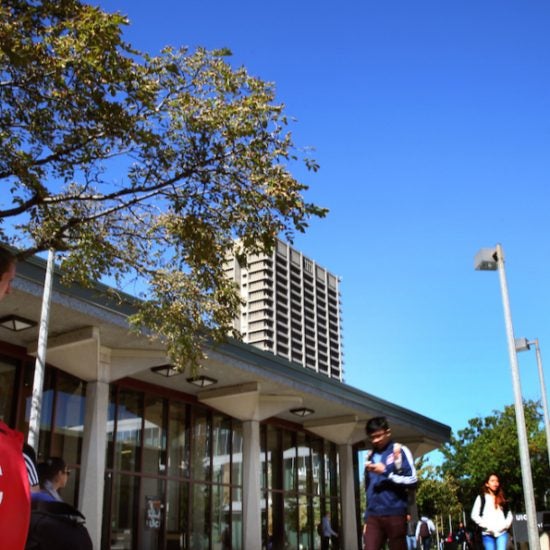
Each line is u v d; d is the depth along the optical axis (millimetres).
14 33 8398
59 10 8906
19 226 11305
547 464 46469
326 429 28438
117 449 19688
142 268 11938
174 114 9547
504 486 46906
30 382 17375
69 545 4008
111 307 15930
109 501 18875
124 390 20484
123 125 9305
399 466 6176
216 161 9891
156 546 20203
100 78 8812
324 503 29453
